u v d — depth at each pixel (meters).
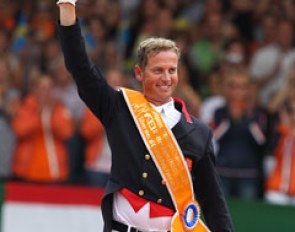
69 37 15.49
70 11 15.48
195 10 39.56
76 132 33.31
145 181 16.11
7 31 38.53
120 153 16.20
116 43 38.34
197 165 16.84
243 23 39.12
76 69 15.67
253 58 37.12
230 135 31.89
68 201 30.92
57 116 32.53
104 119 16.31
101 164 32.34
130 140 16.19
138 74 16.47
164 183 16.17
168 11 38.25
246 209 30.66
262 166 32.34
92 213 30.81
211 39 37.59
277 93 34.12
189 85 35.72
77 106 34.06
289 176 32.09
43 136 32.47
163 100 16.42
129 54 38.06
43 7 39.75
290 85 34.00
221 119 32.03
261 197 32.38
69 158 33.00
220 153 31.92
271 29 37.44
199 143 16.59
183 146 16.44
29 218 30.89
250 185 31.86
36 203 30.92
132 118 16.28
